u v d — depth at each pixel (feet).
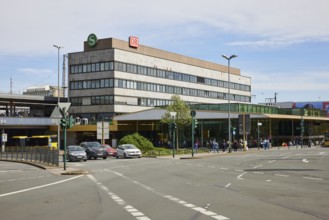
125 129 259.39
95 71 285.23
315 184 57.77
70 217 34.55
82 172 86.53
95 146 161.99
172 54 327.88
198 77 352.49
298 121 286.25
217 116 227.40
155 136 264.72
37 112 316.19
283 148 235.61
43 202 44.19
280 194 47.39
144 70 299.38
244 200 42.98
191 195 48.03
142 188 56.65
